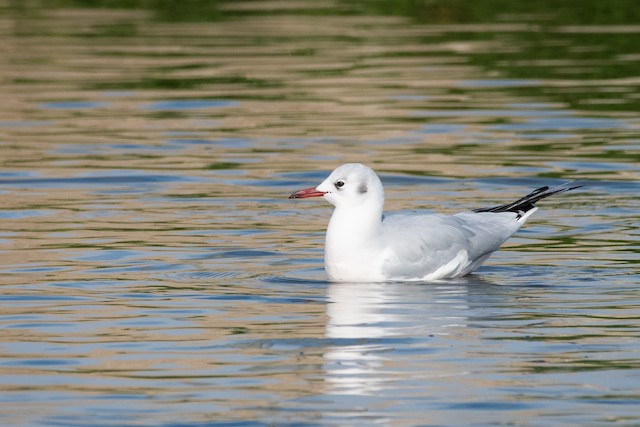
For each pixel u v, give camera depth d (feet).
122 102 78.54
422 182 59.41
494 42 94.32
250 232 51.52
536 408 32.04
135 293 42.83
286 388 33.58
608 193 57.06
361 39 96.94
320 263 47.24
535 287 43.50
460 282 44.57
